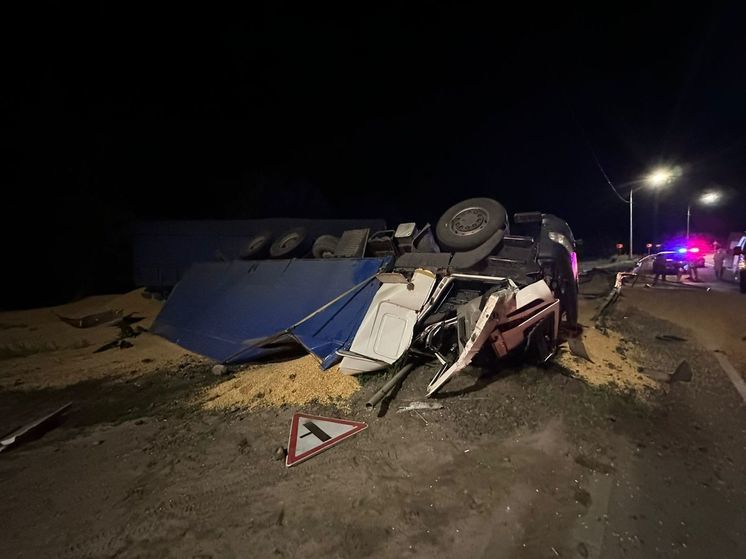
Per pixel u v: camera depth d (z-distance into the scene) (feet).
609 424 12.08
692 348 20.07
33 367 21.48
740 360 18.17
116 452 11.87
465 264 19.04
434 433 11.56
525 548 7.42
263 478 9.98
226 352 21.31
